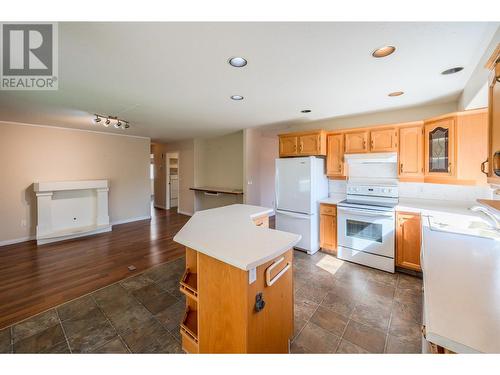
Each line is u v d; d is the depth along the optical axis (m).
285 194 3.74
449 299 0.86
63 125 4.29
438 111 2.93
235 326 1.27
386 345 1.72
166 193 7.48
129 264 3.21
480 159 2.31
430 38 1.45
